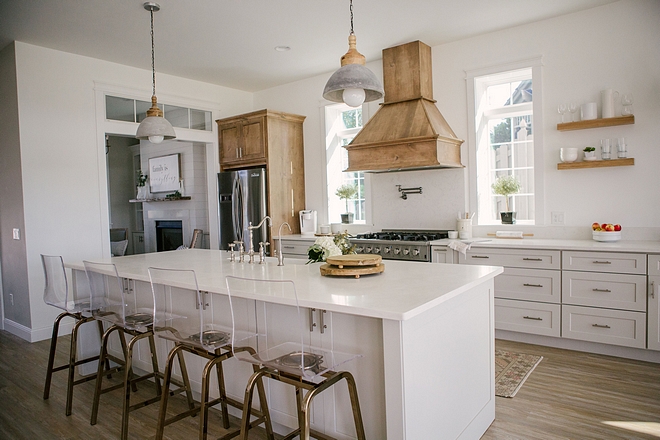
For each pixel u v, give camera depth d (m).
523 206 4.46
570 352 3.56
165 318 2.56
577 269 3.47
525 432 2.38
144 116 5.23
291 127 5.77
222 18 3.84
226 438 2.20
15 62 4.21
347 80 2.38
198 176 7.17
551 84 4.05
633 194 3.71
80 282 3.48
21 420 2.72
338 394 2.09
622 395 2.77
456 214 4.65
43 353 4.02
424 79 4.53
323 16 3.85
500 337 3.98
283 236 5.47
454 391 2.10
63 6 3.53
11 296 4.69
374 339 1.93
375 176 5.20
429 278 2.28
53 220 4.45
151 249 8.27
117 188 9.03
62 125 4.52
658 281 3.14
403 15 3.87
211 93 5.92
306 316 2.17
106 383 3.33
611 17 3.74
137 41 4.32
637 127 3.67
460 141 4.42
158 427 2.29
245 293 2.05
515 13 3.90
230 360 2.65
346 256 2.58
